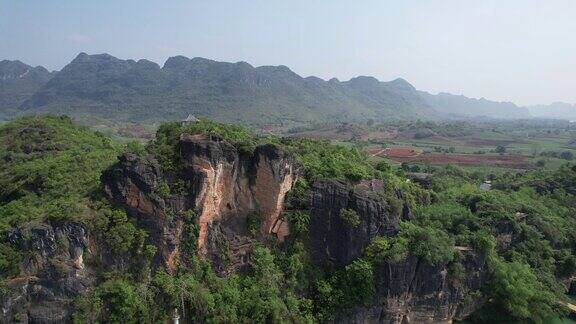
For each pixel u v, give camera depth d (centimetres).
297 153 5712
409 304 5316
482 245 5750
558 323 5847
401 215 5769
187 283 4472
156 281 4400
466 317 5684
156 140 5141
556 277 6631
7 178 5791
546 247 6600
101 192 4631
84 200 4528
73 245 4216
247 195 5019
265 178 5000
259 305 4534
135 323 4153
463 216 6400
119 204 4559
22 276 4044
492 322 5684
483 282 5791
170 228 4578
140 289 4288
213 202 4800
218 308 4450
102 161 5966
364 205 5234
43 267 4100
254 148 5041
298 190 5241
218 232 4881
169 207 4594
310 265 5159
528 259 6384
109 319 4091
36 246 4125
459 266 5547
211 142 4769
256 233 5038
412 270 5259
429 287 5366
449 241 5616
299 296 4959
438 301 5434
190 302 4406
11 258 4050
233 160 4909
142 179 4547
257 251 4897
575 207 8212
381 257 5116
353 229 5181
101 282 4262
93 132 8306
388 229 5353
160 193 4588
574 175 9325
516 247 6500
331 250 5259
